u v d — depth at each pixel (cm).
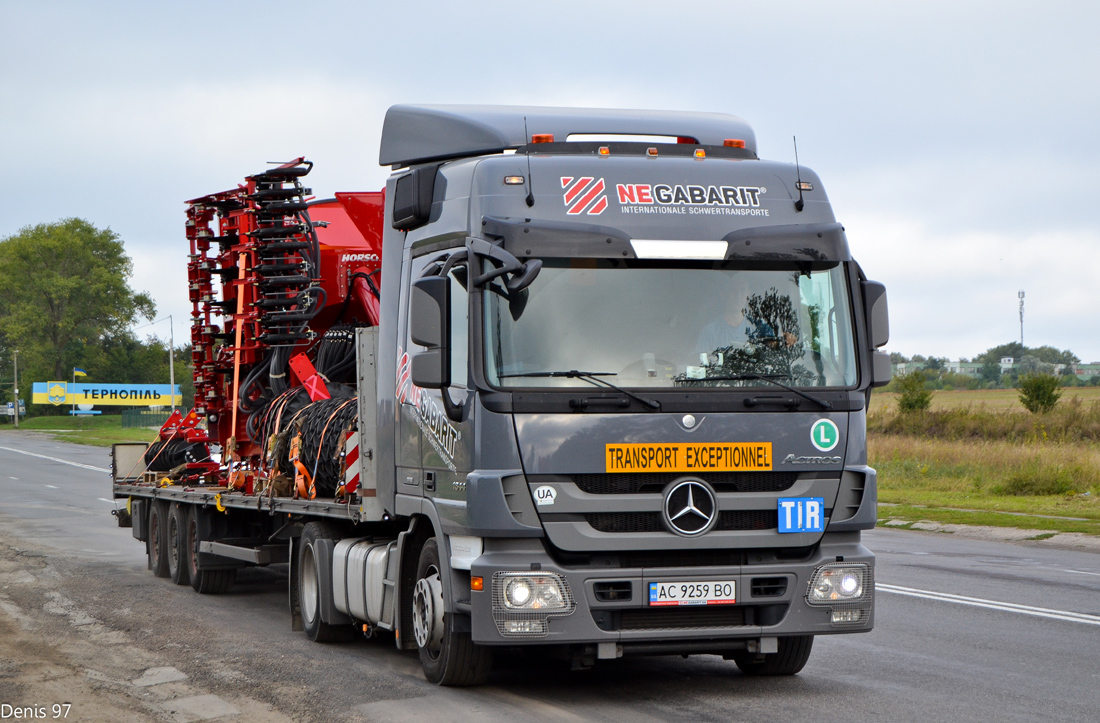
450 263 723
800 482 727
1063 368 10244
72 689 786
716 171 759
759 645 725
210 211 1380
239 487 1234
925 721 672
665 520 702
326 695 757
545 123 854
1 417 15000
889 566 1478
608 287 721
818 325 744
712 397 714
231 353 1330
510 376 702
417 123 879
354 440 892
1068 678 798
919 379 4609
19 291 14700
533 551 700
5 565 1588
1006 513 2103
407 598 831
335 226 1235
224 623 1101
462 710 707
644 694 757
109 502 2898
